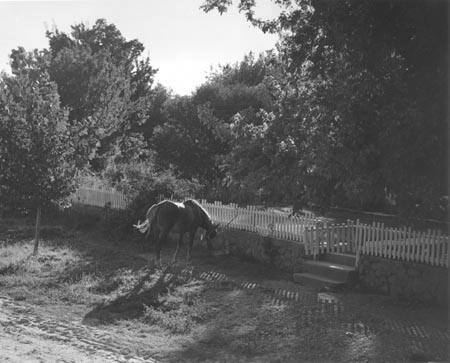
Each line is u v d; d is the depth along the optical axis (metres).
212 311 11.93
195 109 26.50
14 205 17.56
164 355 9.58
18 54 37.94
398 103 9.77
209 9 13.09
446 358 9.07
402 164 9.89
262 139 14.38
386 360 9.05
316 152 11.05
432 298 12.15
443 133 9.54
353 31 10.15
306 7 11.79
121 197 22.66
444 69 9.60
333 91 10.86
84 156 17.97
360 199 11.21
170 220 16.05
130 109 37.88
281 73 14.48
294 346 9.86
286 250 15.66
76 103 35.56
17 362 8.18
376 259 13.36
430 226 13.31
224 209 18.36
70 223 24.47
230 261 16.83
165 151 26.67
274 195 13.70
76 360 8.74
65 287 13.84
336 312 11.55
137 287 13.84
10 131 17.16
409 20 10.01
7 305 12.41
